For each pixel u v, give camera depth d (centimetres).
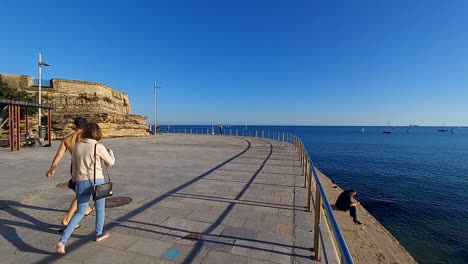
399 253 885
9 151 1448
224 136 3688
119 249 343
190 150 1636
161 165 1034
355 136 12094
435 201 1809
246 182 738
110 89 3528
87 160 329
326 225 432
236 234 393
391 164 3472
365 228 1019
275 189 662
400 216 1505
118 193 613
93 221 434
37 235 382
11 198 563
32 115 2398
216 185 699
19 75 2734
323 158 4025
